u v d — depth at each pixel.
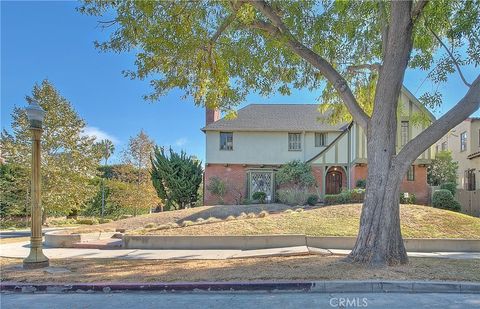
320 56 10.26
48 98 24.03
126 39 9.91
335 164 27.12
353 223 13.66
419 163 23.94
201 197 30.70
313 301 6.52
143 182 26.77
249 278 7.78
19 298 7.08
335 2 10.02
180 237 12.63
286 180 26.73
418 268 8.41
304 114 30.19
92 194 25.69
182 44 9.81
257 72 11.70
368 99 12.57
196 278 7.89
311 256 10.23
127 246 12.77
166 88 11.60
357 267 8.43
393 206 8.82
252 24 10.17
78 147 24.97
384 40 9.33
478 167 26.62
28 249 12.84
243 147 28.39
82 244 13.11
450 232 12.51
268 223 13.85
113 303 6.60
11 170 25.48
